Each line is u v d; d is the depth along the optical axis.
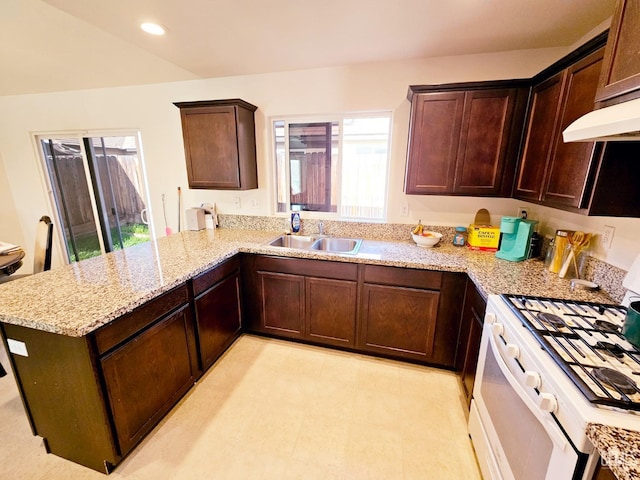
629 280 1.21
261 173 2.76
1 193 3.57
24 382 1.34
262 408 1.75
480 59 2.10
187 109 2.45
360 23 1.65
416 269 1.93
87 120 3.13
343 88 2.38
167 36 1.82
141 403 1.46
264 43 1.92
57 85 2.89
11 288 1.46
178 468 1.40
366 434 1.58
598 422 0.69
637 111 0.78
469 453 1.48
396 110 2.31
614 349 0.93
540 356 0.92
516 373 1.02
